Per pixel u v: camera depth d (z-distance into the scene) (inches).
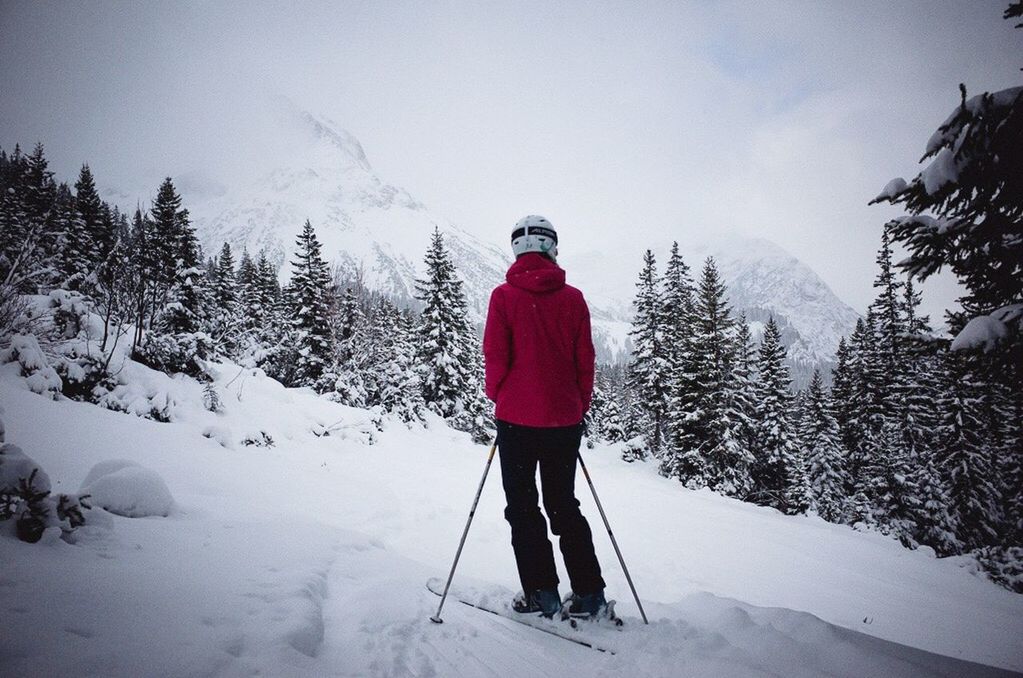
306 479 322.0
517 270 105.3
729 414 1074.7
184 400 441.4
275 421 506.3
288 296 1210.0
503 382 103.4
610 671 82.4
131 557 91.7
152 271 492.7
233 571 95.5
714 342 1088.8
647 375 1321.4
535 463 104.3
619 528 390.6
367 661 73.2
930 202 176.7
